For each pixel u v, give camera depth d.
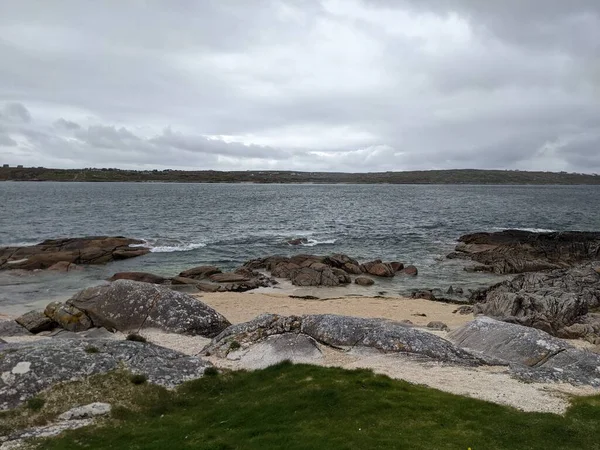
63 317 22.00
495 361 16.67
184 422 12.45
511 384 14.51
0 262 39.41
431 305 30.41
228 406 13.16
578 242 48.19
